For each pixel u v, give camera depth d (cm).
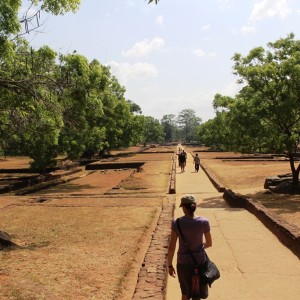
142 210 1422
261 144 1906
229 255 859
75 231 1102
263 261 809
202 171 3456
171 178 2622
